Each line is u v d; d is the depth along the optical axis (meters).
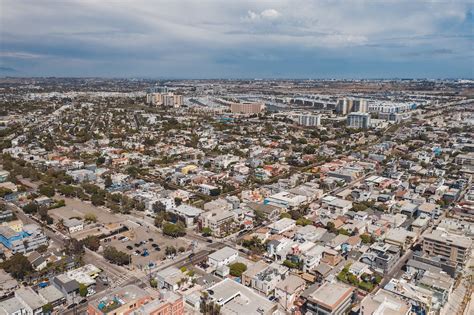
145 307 152.12
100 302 158.25
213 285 182.00
